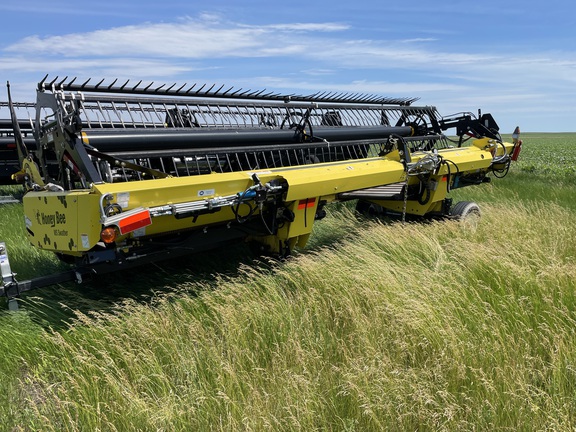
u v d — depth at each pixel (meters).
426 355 3.39
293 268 4.90
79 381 3.20
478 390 3.00
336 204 8.66
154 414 2.76
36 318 4.18
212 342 3.50
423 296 3.94
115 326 3.77
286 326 3.80
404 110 8.39
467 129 8.58
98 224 3.60
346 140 6.83
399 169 6.05
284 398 2.92
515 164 22.97
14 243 6.45
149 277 5.23
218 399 2.99
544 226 6.60
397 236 5.93
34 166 4.85
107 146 4.36
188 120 5.92
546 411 2.83
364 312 4.00
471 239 6.15
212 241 4.84
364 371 3.09
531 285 4.28
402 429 2.72
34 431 2.81
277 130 5.98
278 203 4.85
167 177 4.17
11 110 5.10
